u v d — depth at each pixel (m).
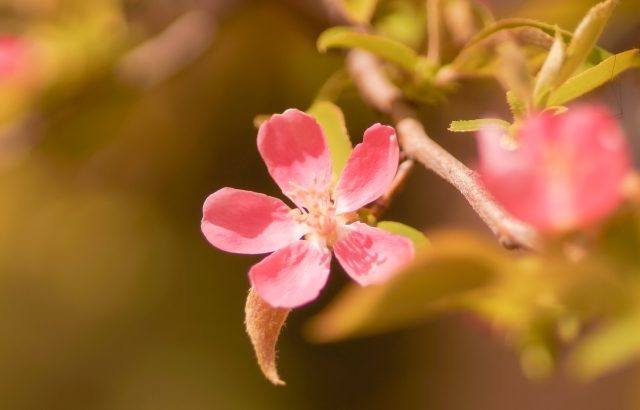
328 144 0.41
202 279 0.95
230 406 1.00
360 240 0.39
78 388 0.99
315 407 1.02
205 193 0.80
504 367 0.92
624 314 0.36
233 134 0.74
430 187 0.74
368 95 0.45
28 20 0.62
